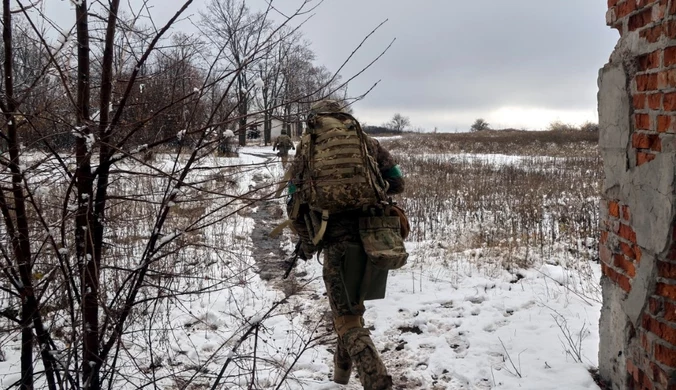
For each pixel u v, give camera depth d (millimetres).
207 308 4797
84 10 2332
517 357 3754
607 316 3252
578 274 5582
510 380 3445
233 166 2469
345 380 3496
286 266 6570
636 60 2836
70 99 2262
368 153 3305
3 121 2398
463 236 7871
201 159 2535
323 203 3096
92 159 2480
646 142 2711
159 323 4176
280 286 5773
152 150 2492
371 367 2805
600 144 3332
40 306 2428
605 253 3279
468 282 5531
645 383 2754
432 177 15086
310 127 3266
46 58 2326
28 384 2605
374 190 3162
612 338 3172
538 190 11992
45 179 2420
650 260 2645
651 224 2617
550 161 21703
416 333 4418
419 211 9648
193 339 4199
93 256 2275
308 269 6469
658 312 2623
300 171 3188
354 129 3283
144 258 2473
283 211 10359
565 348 3758
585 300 4703
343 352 3416
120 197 2471
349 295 3062
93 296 2447
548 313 4484
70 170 2406
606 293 3271
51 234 2299
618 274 3080
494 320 4457
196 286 4641
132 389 3258
